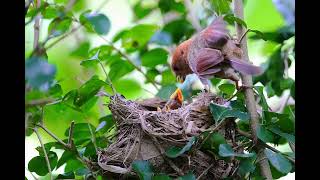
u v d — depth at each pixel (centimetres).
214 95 646
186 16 911
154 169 587
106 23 620
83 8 840
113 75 823
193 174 572
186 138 591
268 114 596
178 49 905
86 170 650
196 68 775
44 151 619
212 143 574
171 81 917
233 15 655
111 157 604
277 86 795
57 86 658
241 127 689
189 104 659
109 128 721
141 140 602
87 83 664
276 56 797
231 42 727
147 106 722
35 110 634
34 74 488
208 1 895
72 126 643
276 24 999
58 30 659
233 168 596
